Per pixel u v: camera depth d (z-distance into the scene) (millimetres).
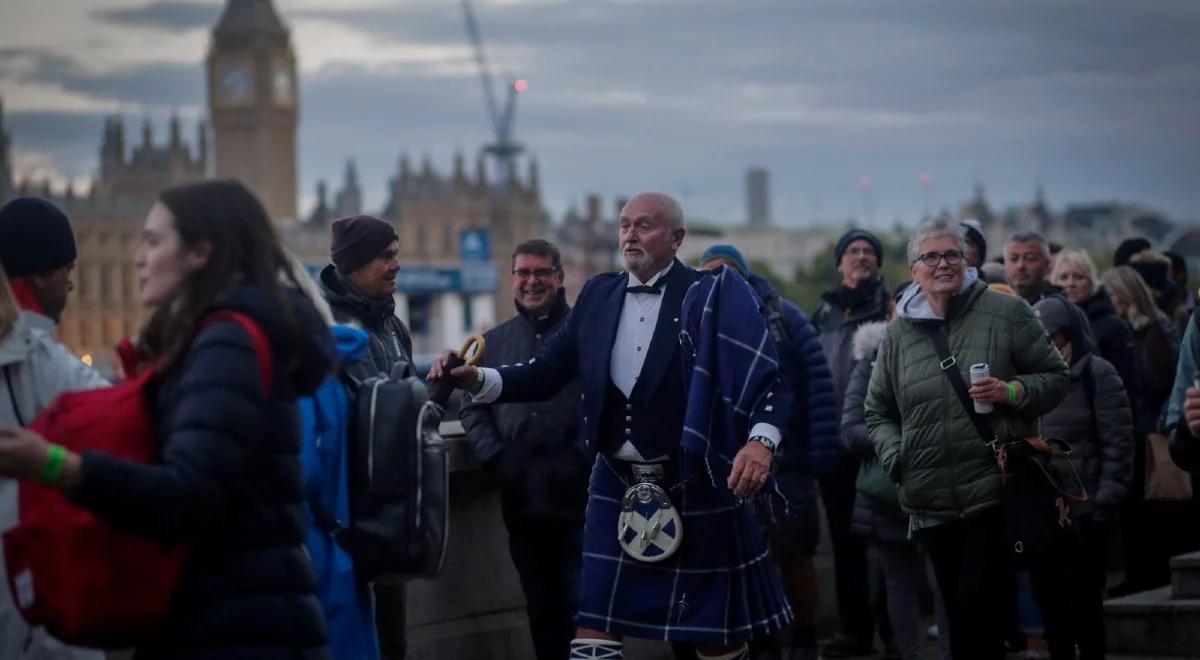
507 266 148625
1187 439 6629
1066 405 7906
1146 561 9562
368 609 4492
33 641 4375
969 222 9453
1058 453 6652
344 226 6129
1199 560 8352
